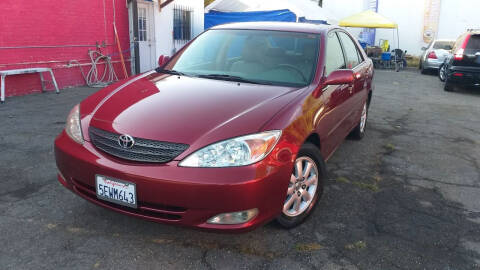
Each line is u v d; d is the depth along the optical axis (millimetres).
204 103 2799
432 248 2830
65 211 3117
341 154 4887
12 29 7410
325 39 3785
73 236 2781
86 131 2744
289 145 2625
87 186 2711
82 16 8875
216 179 2332
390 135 5945
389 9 21609
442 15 20688
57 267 2434
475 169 4559
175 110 2711
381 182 4039
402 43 21719
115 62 10023
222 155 2391
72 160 2666
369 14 18812
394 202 3570
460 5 20281
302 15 12773
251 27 4027
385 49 20594
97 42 9359
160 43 11367
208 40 3998
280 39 3779
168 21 11602
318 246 2775
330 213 3285
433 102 9125
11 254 2539
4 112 6172
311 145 3008
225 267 2512
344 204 3469
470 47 10258
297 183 2922
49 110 6422
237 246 2736
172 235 2844
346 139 5594
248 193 2369
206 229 2422
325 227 3049
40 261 2484
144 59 11008
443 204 3578
